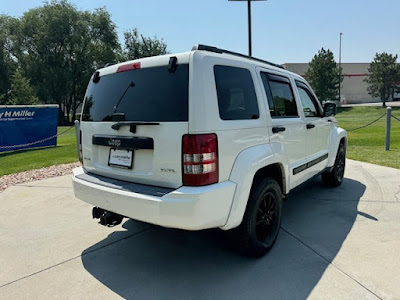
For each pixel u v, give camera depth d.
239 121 2.66
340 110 40.06
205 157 2.34
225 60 2.69
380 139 11.77
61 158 9.23
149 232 3.70
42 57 36.03
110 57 39.16
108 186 2.75
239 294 2.44
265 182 2.96
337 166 5.29
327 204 4.48
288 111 3.61
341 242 3.27
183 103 2.38
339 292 2.42
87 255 3.17
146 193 2.47
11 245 3.43
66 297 2.49
